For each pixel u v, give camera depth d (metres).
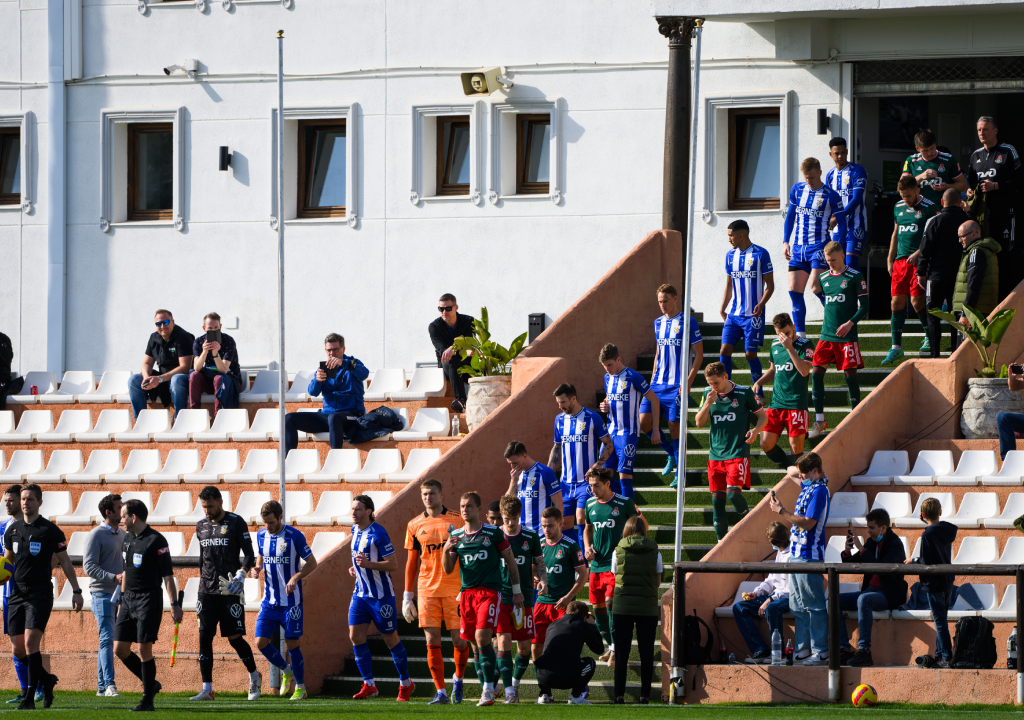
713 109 70.69
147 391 67.88
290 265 76.00
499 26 73.69
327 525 57.38
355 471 60.75
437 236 74.31
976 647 41.97
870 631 43.81
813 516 44.81
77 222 78.44
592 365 62.62
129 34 78.06
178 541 58.88
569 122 72.75
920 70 69.00
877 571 42.38
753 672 43.72
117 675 51.00
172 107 77.38
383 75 74.94
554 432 56.50
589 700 45.44
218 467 63.00
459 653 44.97
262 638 46.97
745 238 58.19
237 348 75.31
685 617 44.72
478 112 73.69
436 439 61.00
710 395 50.12
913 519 50.16
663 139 71.56
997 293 57.38
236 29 76.69
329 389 62.03
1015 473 51.53
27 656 42.81
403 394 65.25
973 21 67.31
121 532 49.56
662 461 57.88
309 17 75.94
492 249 73.56
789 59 69.56
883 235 72.00
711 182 70.62
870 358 61.44
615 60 72.19
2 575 43.25
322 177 77.31
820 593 43.88
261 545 47.44
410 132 74.50
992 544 48.09
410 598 45.81
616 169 72.12
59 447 68.00
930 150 60.31
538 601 45.91
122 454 66.50
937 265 57.62
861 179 60.47
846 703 42.53
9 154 81.31
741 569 43.94
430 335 64.69
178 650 51.84
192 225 77.00
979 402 54.34
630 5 72.00
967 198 60.81
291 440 62.16
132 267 77.75
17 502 43.78
